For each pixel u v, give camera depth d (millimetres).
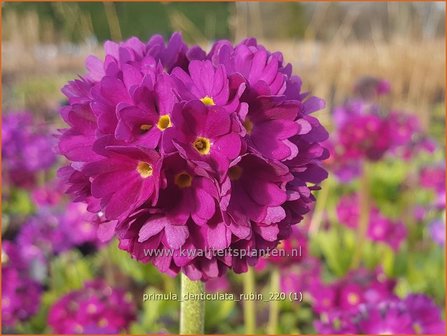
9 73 1032
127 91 161
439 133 807
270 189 160
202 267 168
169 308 362
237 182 162
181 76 162
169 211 158
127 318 312
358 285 283
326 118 582
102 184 157
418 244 472
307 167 171
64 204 456
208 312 358
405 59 899
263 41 785
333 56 863
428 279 396
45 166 509
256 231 165
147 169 161
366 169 400
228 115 154
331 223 481
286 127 161
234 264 168
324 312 277
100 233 176
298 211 168
